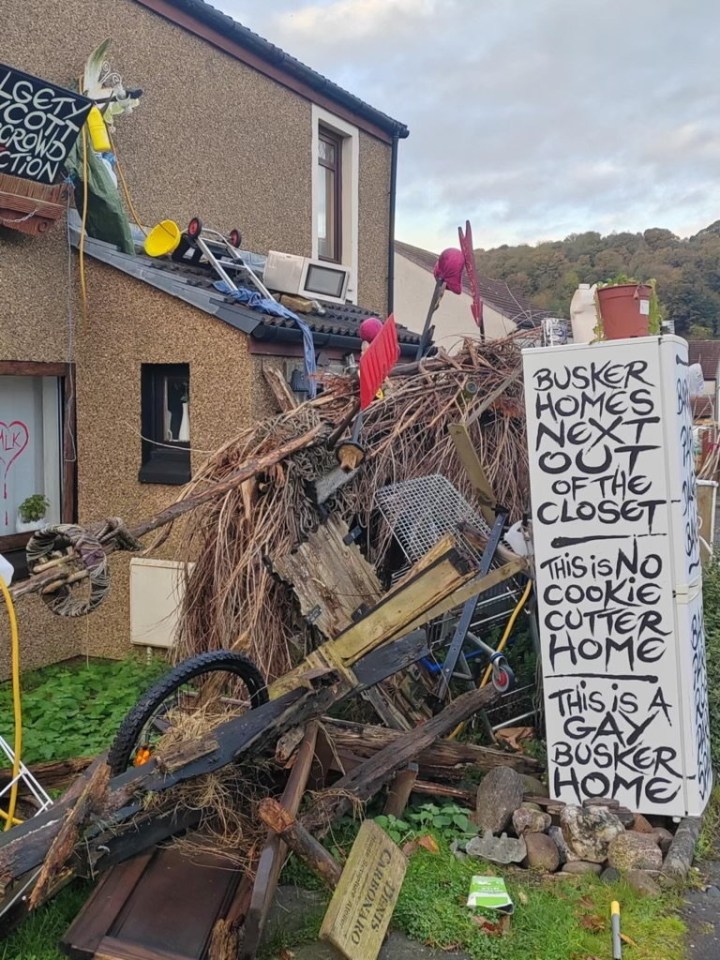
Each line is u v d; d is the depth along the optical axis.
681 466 4.11
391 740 4.24
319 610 4.23
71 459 7.06
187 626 5.20
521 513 5.69
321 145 11.08
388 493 5.34
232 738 3.36
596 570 4.21
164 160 8.24
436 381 6.00
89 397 7.02
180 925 2.99
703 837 4.04
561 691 4.27
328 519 4.79
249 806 3.56
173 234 7.55
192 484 5.33
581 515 4.23
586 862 3.83
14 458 6.67
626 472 4.15
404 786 4.13
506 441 5.76
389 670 3.90
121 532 3.65
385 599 3.61
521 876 3.73
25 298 6.46
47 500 6.96
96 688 6.05
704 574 6.27
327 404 5.93
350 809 3.92
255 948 2.85
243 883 3.16
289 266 8.23
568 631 4.25
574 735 4.25
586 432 4.21
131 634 6.80
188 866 3.24
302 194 10.32
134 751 3.58
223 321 6.52
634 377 4.12
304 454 4.97
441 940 3.25
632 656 4.16
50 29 6.84
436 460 5.68
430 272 23.12
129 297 6.82
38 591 3.26
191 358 6.67
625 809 4.09
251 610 4.68
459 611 5.03
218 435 6.64
